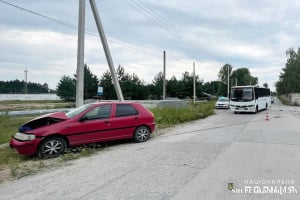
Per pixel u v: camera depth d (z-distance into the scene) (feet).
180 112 63.05
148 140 34.99
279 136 36.50
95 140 29.81
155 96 199.72
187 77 218.18
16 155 28.40
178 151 27.37
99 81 167.84
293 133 39.32
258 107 88.69
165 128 48.01
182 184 17.49
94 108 30.53
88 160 24.85
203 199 15.08
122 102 33.22
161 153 26.66
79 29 47.44
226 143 31.53
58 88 184.75
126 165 22.53
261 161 22.86
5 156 27.89
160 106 75.41
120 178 19.10
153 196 15.65
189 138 35.78
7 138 36.60
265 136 36.58
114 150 29.17
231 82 371.35
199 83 215.10
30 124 28.71
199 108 82.02
